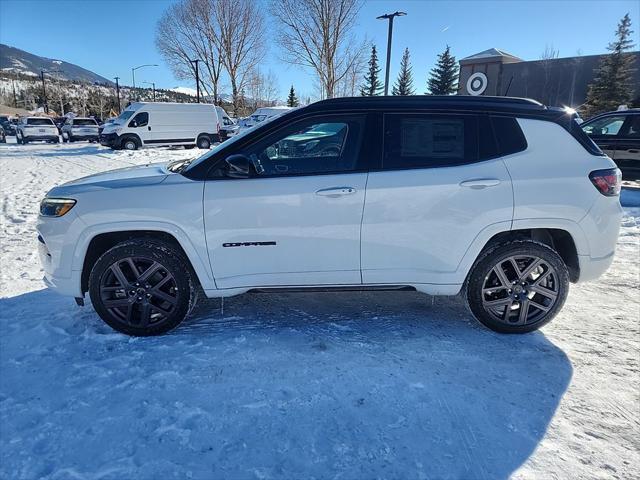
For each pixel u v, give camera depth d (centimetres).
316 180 313
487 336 337
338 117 321
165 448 220
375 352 310
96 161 1670
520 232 340
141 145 2278
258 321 357
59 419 239
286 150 322
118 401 255
